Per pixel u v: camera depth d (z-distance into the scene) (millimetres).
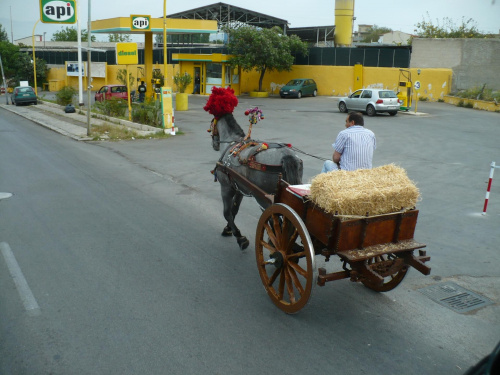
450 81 34375
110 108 24578
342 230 4387
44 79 59750
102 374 3930
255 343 4445
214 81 39469
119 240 7094
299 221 4613
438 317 4996
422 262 4691
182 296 5371
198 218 8266
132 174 11734
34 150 15062
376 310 5137
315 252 4898
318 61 39531
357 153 5621
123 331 4594
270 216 5191
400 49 35812
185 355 4223
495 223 8117
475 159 13922
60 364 4055
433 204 9203
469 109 30250
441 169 12422
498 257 6656
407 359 4230
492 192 10164
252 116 6355
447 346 4453
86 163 13055
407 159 13773
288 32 45375
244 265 6305
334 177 4586
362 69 37219
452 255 6707
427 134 19047
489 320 4949
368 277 4504
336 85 38906
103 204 9000
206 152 14953
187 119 23891
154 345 4367
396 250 4547
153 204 9070
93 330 4602
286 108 29469
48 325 4676
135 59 21594
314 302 5312
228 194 6496
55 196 9492
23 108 32844
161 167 12602
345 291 5598
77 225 7734
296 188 5039
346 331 4691
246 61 36719
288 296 5469
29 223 7777
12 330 4578
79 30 31984
